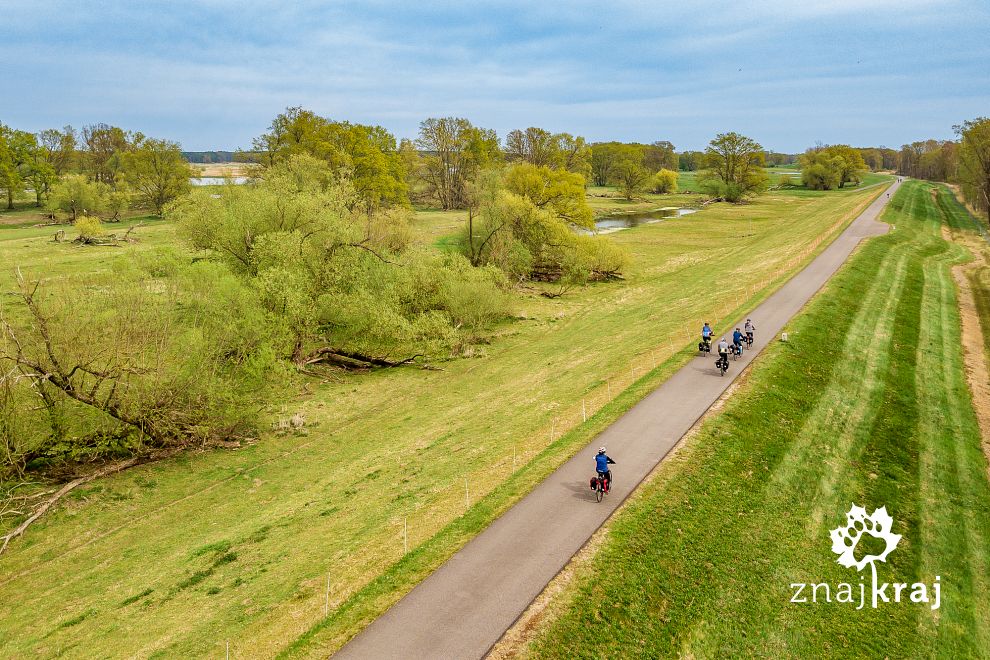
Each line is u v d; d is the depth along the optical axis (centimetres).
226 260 4453
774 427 2500
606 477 1878
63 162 13262
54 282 4284
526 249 6831
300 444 3219
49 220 10425
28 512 2531
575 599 1498
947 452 2555
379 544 1809
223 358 3509
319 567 1761
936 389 3172
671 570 1656
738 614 1572
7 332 2684
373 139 11688
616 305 5866
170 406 3053
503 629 1395
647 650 1422
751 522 1912
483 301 4903
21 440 2677
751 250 7812
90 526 2448
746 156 15550
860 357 3425
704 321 4156
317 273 4278
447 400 3684
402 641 1362
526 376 3897
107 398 2889
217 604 1691
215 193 5522
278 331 3788
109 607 1808
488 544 1709
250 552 2053
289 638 1415
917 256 6488
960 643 1588
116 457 3056
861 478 2281
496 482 2119
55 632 1709
